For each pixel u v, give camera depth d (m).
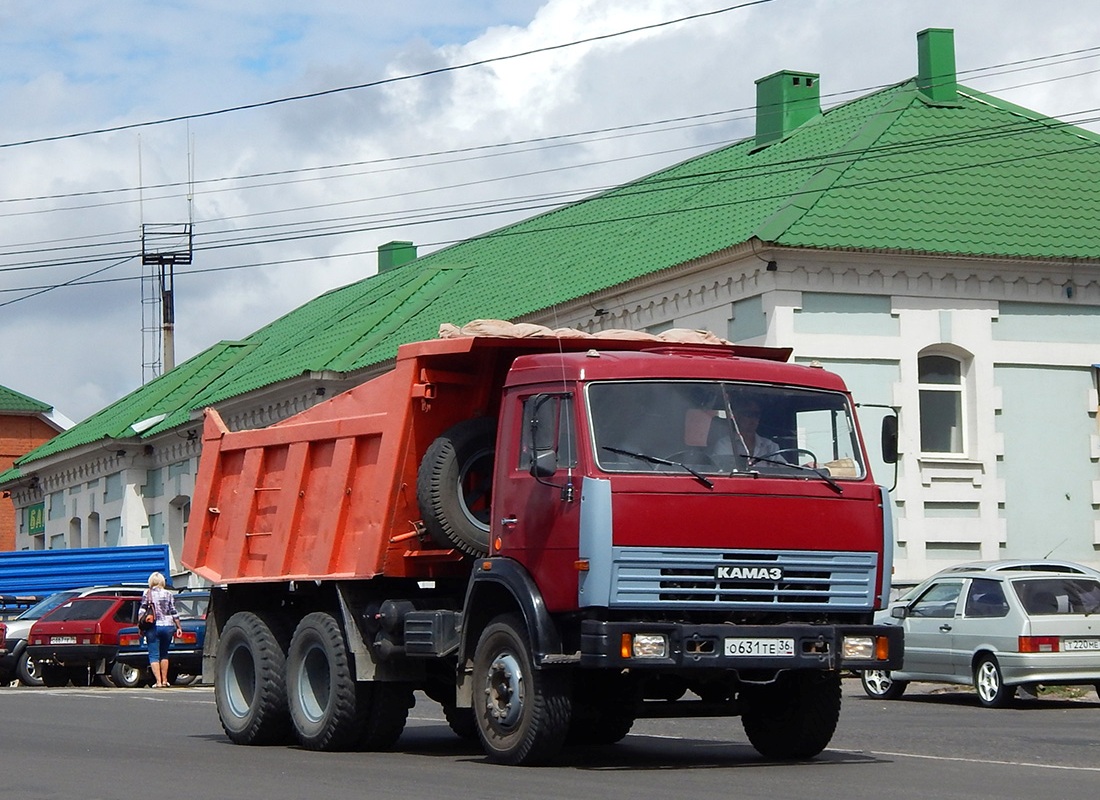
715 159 36.16
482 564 13.02
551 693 12.39
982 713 19.66
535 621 12.28
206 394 48.09
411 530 14.16
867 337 27.50
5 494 63.94
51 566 42.09
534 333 13.66
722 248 27.66
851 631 12.44
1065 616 20.41
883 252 27.38
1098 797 10.46
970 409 28.25
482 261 43.00
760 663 12.11
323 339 42.72
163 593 28.47
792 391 12.84
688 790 10.92
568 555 12.14
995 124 30.91
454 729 16.22
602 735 15.19
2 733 16.80
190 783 11.62
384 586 14.63
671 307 29.66
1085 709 20.25
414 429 14.05
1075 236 28.58
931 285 27.92
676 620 12.20
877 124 30.48
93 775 12.23
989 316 28.27
